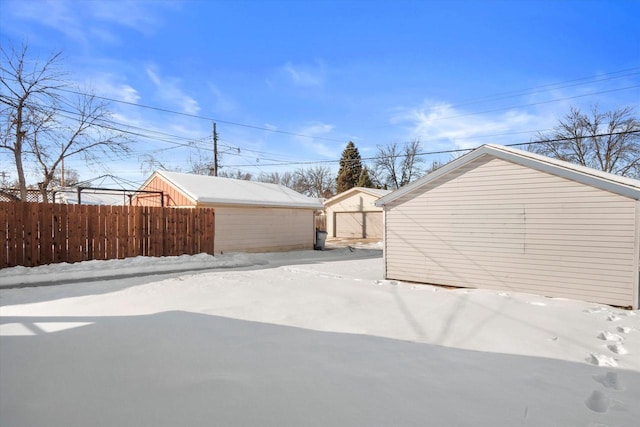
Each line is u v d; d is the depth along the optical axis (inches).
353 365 120.4
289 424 81.0
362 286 300.2
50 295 253.0
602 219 247.4
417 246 337.7
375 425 81.4
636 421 87.9
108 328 161.2
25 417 82.4
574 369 124.7
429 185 331.3
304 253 610.5
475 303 234.5
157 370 112.0
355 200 975.6
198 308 209.5
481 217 301.6
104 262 364.8
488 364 126.6
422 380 109.2
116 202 869.2
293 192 728.3
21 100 487.2
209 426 79.5
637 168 930.7
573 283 257.8
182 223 458.3
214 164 991.0
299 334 158.7
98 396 93.7
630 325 187.9
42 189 554.6
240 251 565.6
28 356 123.1
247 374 109.9
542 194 272.1
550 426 84.1
